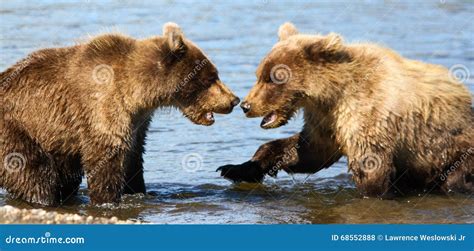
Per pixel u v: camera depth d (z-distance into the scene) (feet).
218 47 100.42
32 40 99.04
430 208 52.80
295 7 121.49
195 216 51.47
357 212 52.11
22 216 46.26
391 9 120.37
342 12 119.03
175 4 122.31
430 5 122.42
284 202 54.90
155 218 50.80
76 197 55.52
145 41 52.54
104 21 110.22
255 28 109.91
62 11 116.67
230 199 55.67
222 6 121.80
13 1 123.54
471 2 124.57
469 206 53.16
